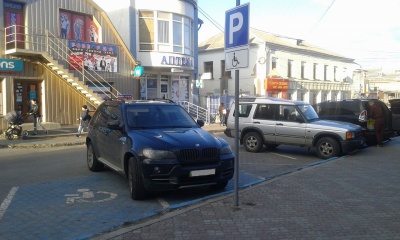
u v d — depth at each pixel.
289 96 37.09
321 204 6.00
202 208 5.74
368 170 8.77
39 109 18.28
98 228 5.20
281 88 33.97
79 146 14.69
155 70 24.28
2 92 16.91
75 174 8.86
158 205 6.35
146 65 23.09
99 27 20.88
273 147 13.23
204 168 6.49
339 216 5.42
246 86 34.75
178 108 8.37
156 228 4.89
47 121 18.23
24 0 17.61
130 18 22.61
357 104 13.41
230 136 13.11
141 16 23.09
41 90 18.22
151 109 7.99
